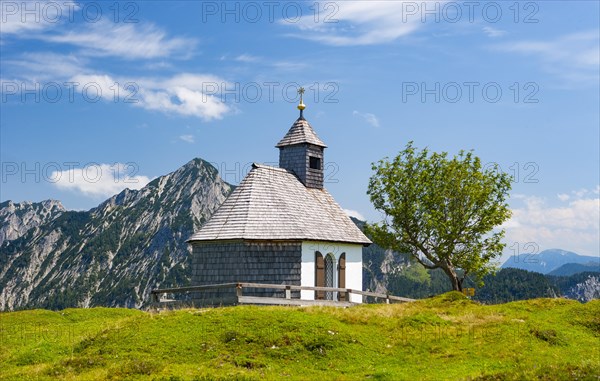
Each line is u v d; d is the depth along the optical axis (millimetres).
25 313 46938
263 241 44062
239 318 30328
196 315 31219
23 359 29047
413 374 24453
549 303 37500
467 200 59125
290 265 44156
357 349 27797
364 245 51812
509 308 36531
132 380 23375
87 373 24984
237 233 44062
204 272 45438
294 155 53438
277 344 27656
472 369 24688
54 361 28172
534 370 22234
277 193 48156
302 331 28953
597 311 34344
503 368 24781
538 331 29688
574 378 20984
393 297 45031
